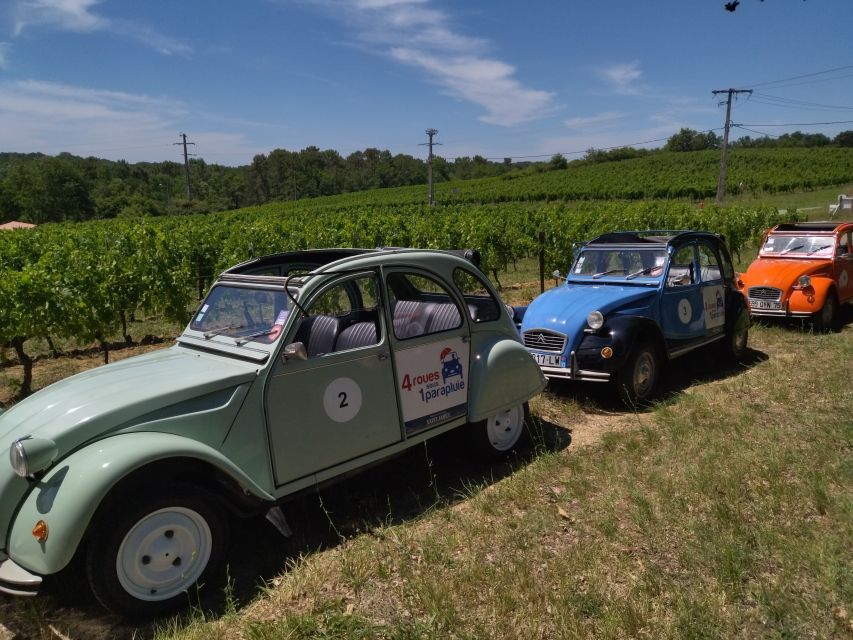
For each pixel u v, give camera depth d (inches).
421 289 184.9
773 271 358.6
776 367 274.7
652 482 163.0
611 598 116.2
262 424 131.0
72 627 116.2
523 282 670.5
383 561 132.8
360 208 2603.3
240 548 144.1
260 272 172.4
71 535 105.2
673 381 270.7
